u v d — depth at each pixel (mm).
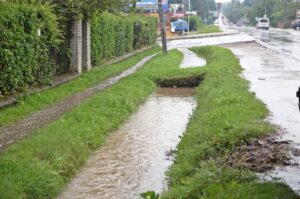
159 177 9500
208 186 7305
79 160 10156
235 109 12719
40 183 8195
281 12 103062
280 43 43688
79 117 12961
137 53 36625
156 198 6410
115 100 15484
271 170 8227
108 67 25391
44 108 14578
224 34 63438
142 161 10492
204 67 24219
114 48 30422
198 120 12594
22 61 15312
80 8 20797
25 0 16500
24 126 12172
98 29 25641
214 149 9648
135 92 18219
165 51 36812
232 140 9867
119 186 9023
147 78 21969
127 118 14812
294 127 11125
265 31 75688
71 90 17812
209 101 14945
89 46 23297
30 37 15836
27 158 8992
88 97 16734
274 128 10852
